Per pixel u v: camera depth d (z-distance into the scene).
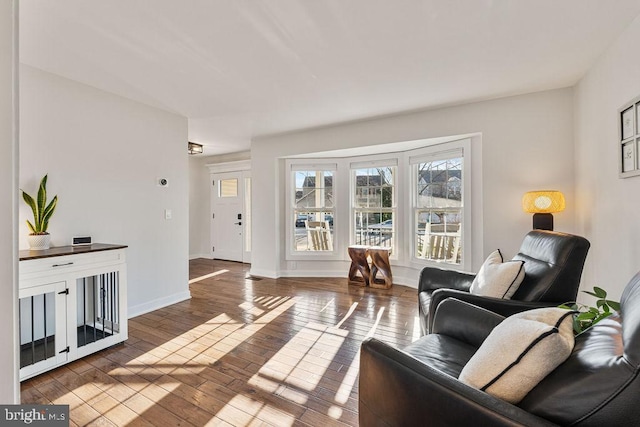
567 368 0.83
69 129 2.60
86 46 2.07
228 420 1.58
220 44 2.06
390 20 1.82
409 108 3.40
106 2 1.62
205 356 2.25
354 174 4.73
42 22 1.80
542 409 0.80
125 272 2.50
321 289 4.05
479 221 3.30
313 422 1.57
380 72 2.51
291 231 4.86
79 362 2.16
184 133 3.65
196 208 6.45
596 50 2.21
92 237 2.75
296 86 2.78
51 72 2.46
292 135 4.53
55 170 2.51
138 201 3.14
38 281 1.98
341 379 1.95
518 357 0.89
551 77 2.66
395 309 3.25
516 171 3.08
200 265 5.69
